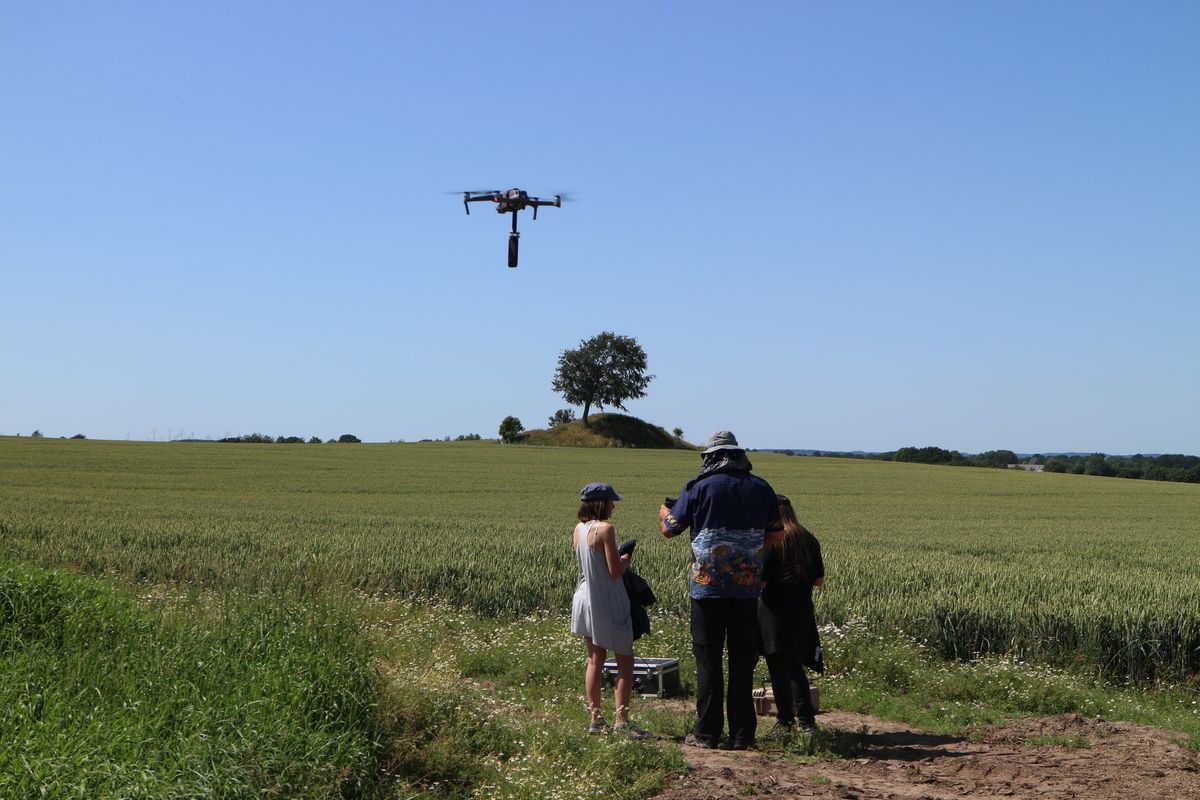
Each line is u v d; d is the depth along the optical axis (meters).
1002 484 74.00
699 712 8.37
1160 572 21.50
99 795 4.99
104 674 7.02
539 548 21.89
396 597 15.91
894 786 7.10
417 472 67.56
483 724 7.76
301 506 38.81
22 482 47.72
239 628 8.04
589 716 9.14
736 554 8.32
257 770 5.60
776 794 6.79
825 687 11.20
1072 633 13.46
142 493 43.69
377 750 6.62
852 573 18.66
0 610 8.54
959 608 13.86
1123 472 130.25
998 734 9.02
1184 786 7.11
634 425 129.00
